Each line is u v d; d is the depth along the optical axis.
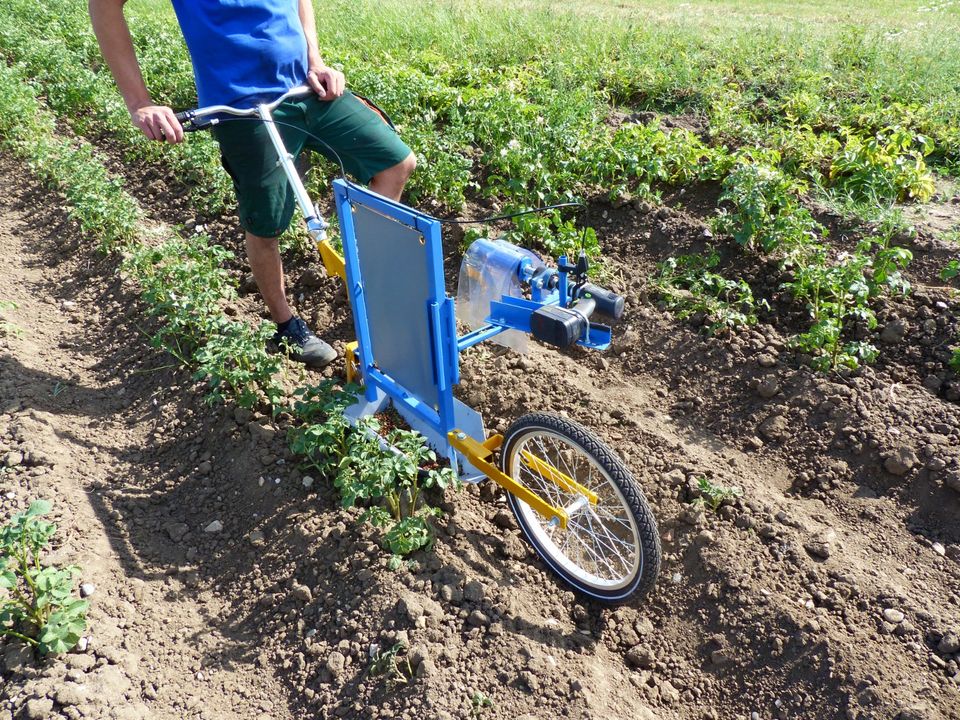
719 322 2.28
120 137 3.70
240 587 1.66
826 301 2.30
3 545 1.45
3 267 2.85
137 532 1.78
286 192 2.07
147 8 6.18
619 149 2.96
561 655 1.50
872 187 2.72
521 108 3.26
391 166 2.16
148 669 1.49
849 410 1.98
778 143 3.13
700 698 1.51
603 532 1.78
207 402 2.00
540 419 1.54
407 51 4.68
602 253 2.73
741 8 5.81
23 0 5.93
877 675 1.42
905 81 3.65
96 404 2.17
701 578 1.66
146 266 2.47
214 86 1.93
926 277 2.37
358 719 1.39
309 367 2.26
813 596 1.59
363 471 1.60
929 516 1.79
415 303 1.58
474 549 1.68
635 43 4.49
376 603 1.54
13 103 3.79
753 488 1.84
